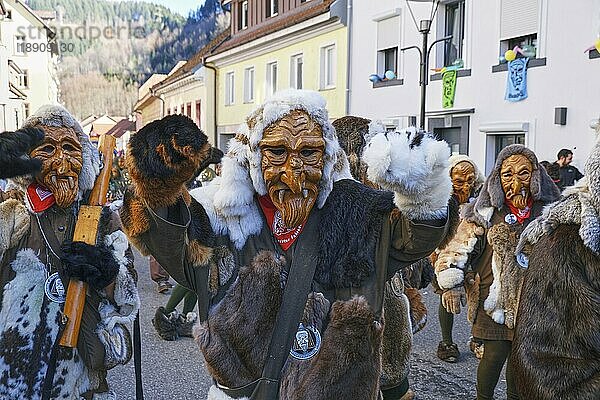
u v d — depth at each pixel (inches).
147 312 293.4
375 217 84.6
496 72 510.0
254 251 85.2
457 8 568.1
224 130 1084.5
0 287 109.1
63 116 110.0
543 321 88.2
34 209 110.0
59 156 108.0
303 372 81.3
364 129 133.2
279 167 81.8
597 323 85.1
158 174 75.3
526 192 162.2
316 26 759.1
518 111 491.2
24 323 107.1
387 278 86.5
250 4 1012.5
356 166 130.2
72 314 107.0
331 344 81.5
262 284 83.4
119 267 110.2
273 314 83.1
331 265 83.5
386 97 650.2
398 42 628.7
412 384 200.2
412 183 77.2
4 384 106.0
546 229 92.7
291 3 878.4
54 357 106.3
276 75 895.7
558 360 86.6
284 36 836.0
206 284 85.2
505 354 153.6
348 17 705.6
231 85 1074.1
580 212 89.4
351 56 709.9
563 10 450.9
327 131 85.0
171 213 80.8
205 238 84.1
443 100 564.7
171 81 1322.6
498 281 155.5
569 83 448.5
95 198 113.7
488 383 154.6
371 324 82.7
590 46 431.8
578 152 442.6
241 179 85.0
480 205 165.3
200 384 202.5
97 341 109.6
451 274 160.1
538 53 471.5
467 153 543.2
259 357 83.0
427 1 563.8
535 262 91.9
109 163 116.1
